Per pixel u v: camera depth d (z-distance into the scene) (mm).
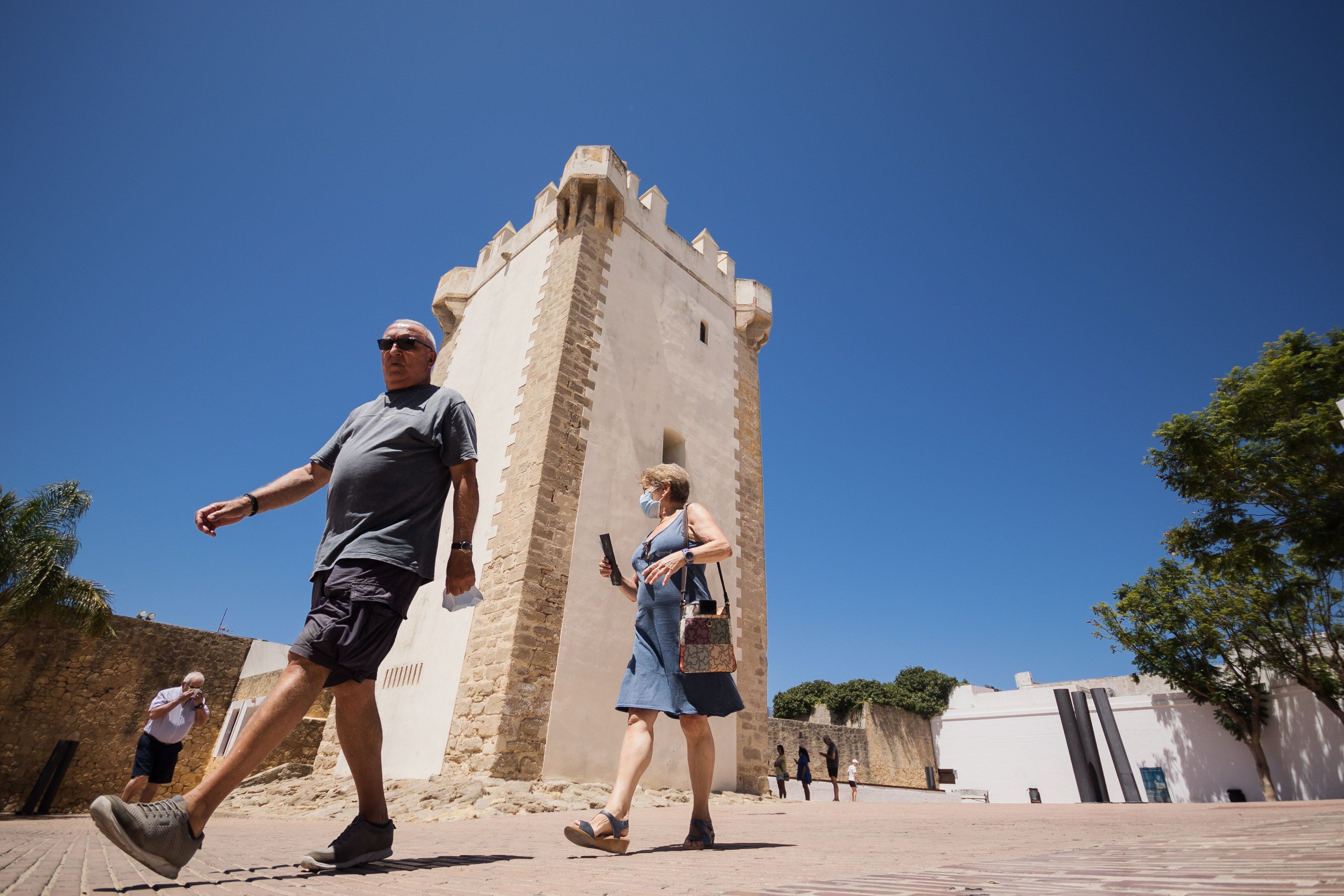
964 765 32719
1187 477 17156
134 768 7637
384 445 2666
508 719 9992
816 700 35062
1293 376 15766
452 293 18469
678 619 3111
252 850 2979
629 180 16109
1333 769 22375
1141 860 1438
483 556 12141
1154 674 25562
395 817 8234
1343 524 15273
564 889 1552
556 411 12469
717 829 5230
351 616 2324
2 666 18500
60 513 17484
